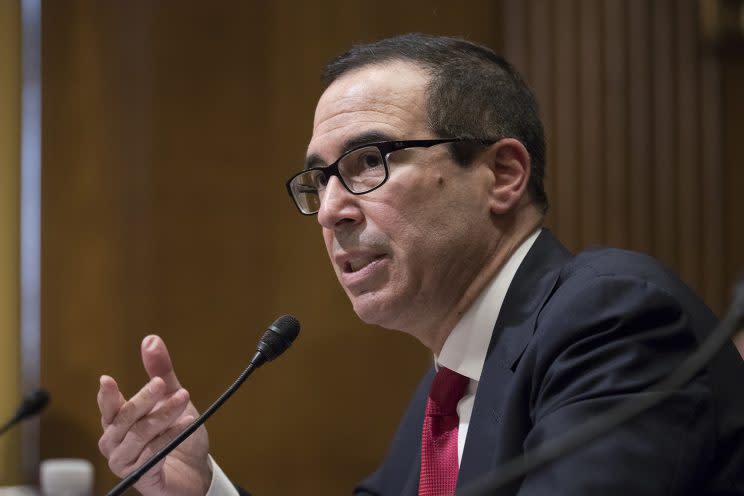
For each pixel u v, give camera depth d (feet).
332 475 30.96
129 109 30.55
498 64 14.69
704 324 12.11
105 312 30.22
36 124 30.12
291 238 31.22
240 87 31.14
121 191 30.40
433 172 13.61
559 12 31.50
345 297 31.42
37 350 29.94
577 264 13.08
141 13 30.66
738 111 31.83
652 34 31.55
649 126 31.45
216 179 30.89
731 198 31.76
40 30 30.19
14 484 29.48
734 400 11.76
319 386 31.07
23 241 30.04
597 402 10.67
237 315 30.81
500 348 13.05
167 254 30.55
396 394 31.48
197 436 14.40
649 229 31.37
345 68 14.35
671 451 10.50
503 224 14.06
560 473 10.24
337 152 13.87
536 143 14.61
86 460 29.89
